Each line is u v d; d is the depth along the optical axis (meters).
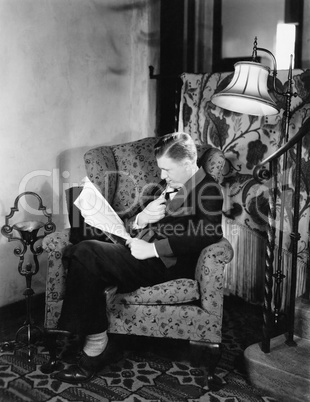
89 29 3.27
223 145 3.21
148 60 3.69
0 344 2.61
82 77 3.27
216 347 2.27
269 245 2.29
